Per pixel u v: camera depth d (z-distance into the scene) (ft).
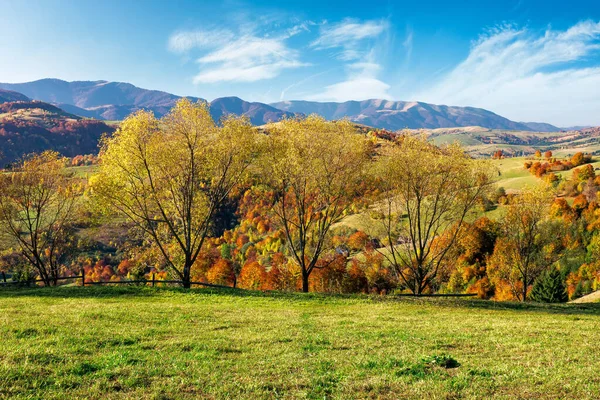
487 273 290.97
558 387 36.09
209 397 34.96
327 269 259.39
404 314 95.25
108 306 91.86
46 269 190.49
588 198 410.52
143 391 35.65
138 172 146.41
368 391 36.35
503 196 348.18
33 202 184.65
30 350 46.32
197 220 175.94
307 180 161.17
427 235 166.71
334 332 67.21
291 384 38.22
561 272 335.88
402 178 162.61
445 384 37.01
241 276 302.66
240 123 152.15
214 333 64.90
